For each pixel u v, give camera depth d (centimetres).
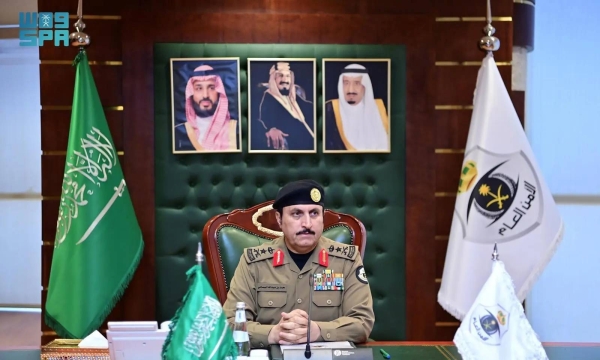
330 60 366
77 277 325
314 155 374
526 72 456
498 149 342
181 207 371
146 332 174
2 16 545
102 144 338
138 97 363
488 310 178
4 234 571
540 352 173
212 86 363
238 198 371
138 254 344
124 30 361
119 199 340
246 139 371
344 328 229
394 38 370
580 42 477
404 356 208
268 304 247
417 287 374
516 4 409
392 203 374
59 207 348
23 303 574
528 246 340
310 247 248
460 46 374
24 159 569
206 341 163
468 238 343
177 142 364
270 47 367
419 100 371
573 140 482
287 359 182
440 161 377
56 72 366
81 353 199
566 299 489
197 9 367
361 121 369
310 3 371
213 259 275
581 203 484
